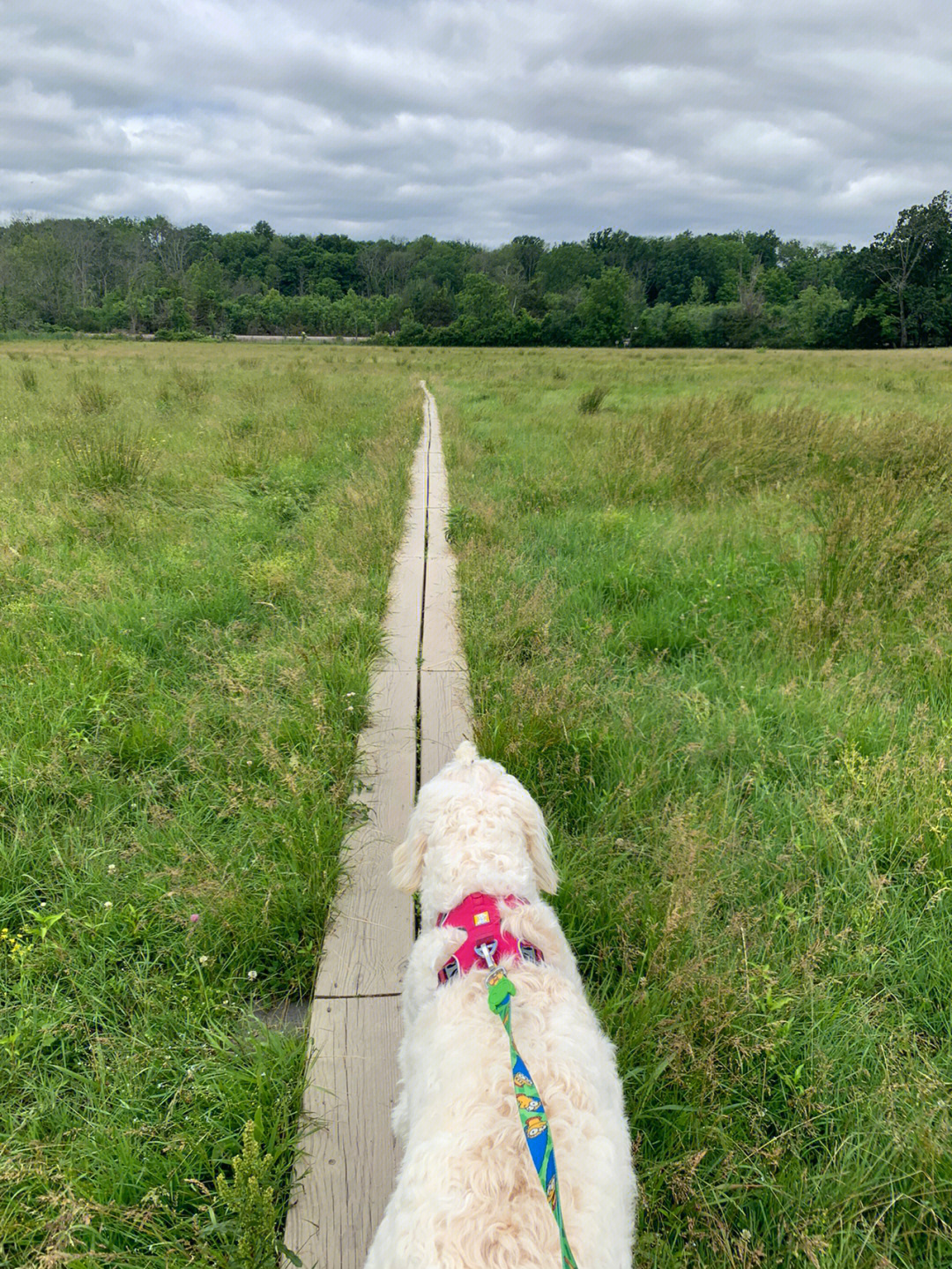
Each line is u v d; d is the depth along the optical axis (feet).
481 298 254.47
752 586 16.97
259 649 14.34
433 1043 5.35
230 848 9.75
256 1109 6.96
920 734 11.48
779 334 232.94
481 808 7.00
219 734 11.95
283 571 17.88
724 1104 7.06
